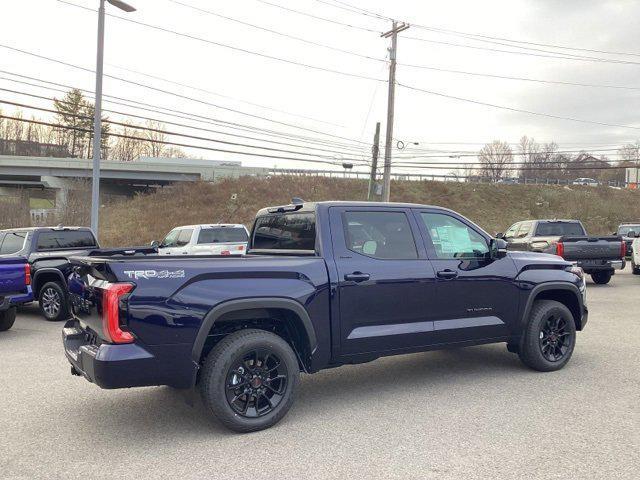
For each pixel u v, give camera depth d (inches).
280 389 180.4
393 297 202.5
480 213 2647.6
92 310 170.4
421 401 203.3
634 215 2839.6
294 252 207.8
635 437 164.4
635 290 558.9
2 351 301.1
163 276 163.6
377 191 1221.7
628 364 253.6
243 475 142.6
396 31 1126.4
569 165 3380.9
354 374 244.8
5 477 142.9
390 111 1146.7
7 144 2999.5
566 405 195.2
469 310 221.9
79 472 145.7
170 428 179.2
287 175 2711.6
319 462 149.9
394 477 140.0
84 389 225.1
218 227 569.9
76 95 2901.1
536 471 142.0
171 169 2684.5
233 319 178.1
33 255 420.2
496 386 221.1
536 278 239.9
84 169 2615.7
